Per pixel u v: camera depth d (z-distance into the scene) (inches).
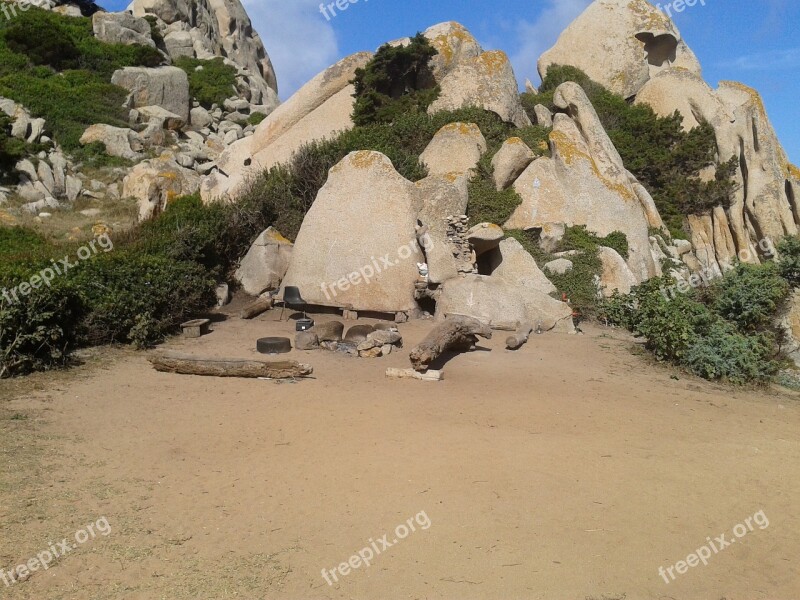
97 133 1062.4
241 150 981.8
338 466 272.1
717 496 265.7
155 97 1286.9
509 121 908.0
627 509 248.4
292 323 579.8
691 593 201.6
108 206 889.5
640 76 1310.3
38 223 772.0
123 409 335.9
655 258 871.7
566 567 209.5
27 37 1273.4
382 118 879.7
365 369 434.9
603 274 737.6
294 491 250.4
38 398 344.8
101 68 1325.0
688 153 1115.3
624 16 1347.2
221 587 193.3
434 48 917.2
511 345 521.3
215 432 308.7
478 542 220.4
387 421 327.3
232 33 2112.5
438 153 804.0
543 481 265.6
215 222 658.2
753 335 530.6
